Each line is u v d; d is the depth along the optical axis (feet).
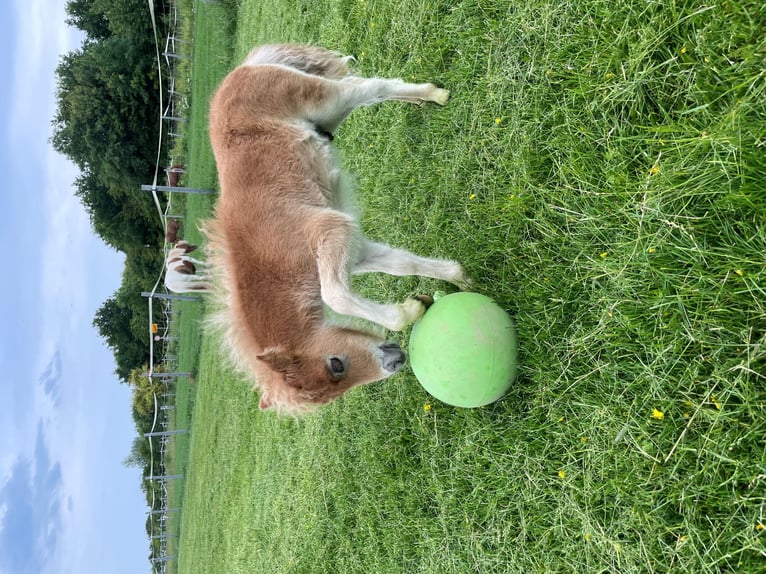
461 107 13.06
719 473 7.23
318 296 12.22
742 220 7.29
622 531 8.34
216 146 13.53
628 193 8.61
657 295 8.06
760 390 6.98
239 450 31.37
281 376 11.83
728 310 7.29
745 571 6.81
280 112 13.21
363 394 16.17
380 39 16.79
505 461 10.65
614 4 9.18
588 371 9.23
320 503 17.95
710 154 7.53
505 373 10.12
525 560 10.02
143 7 70.18
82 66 71.87
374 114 17.15
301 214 12.04
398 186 15.39
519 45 11.25
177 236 47.62
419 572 12.89
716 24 7.57
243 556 26.03
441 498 12.24
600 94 9.37
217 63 45.98
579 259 9.66
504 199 11.46
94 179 80.38
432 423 12.89
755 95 7.05
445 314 10.28
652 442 8.02
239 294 12.24
